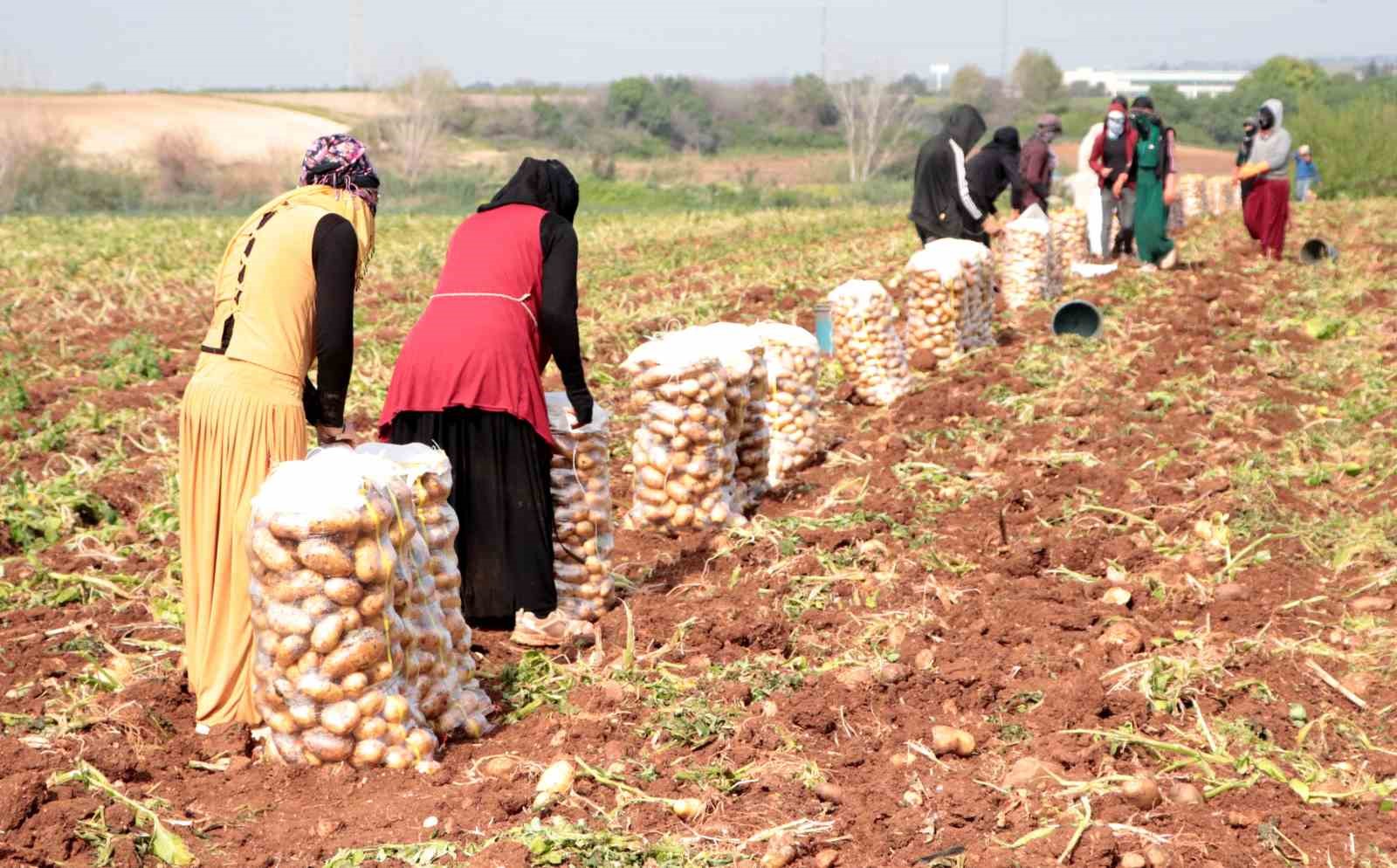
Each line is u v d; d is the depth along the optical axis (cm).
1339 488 802
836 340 1043
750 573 673
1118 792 443
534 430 552
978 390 1057
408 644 465
